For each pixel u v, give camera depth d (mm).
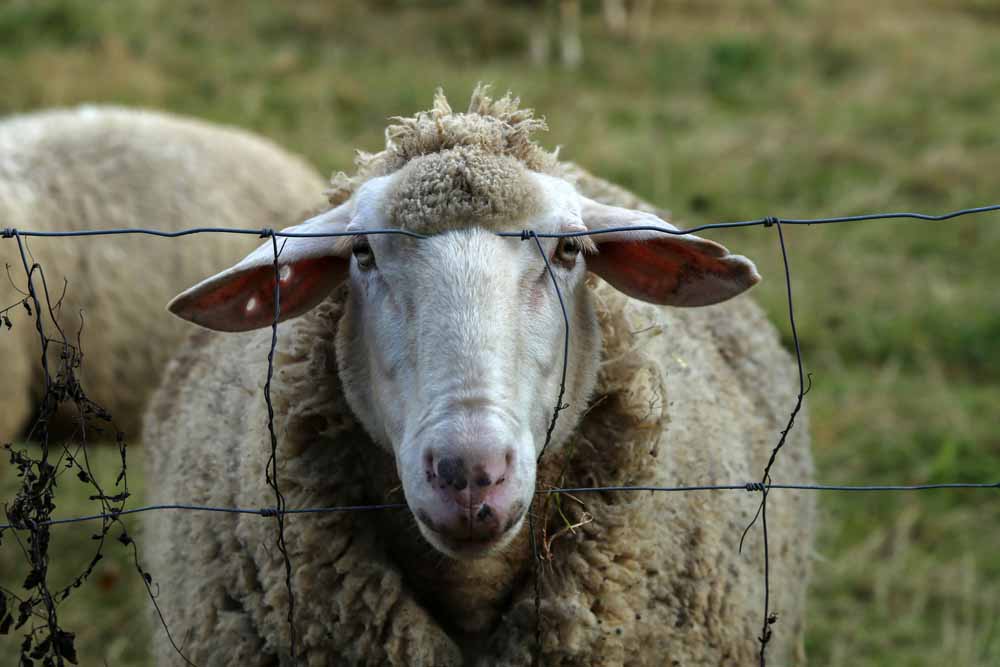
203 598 2951
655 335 3018
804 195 9016
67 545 5586
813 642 4934
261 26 11852
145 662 4840
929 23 13781
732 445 3324
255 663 2842
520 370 2496
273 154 6168
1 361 5176
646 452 2896
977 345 7156
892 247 8398
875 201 8938
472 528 2326
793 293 7660
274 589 2793
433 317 2455
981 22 14172
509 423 2379
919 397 6656
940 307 7531
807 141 9891
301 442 2850
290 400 2861
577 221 2631
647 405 2891
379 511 2850
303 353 2902
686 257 2760
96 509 5754
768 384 3916
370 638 2754
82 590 5293
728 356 3801
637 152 9375
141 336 5477
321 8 12359
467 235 2531
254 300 2805
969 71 11859
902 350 7172
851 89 11281
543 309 2578
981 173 9398
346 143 9352
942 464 5965
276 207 5844
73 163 5586
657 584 2922
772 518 3545
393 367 2555
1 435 5277
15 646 4828
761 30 12914
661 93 11125
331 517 2791
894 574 5305
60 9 11039
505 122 2797
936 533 5625
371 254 2641
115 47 10578
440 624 2881
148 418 4000
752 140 9836
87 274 5410
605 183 3715
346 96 10211
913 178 9352
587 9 13531
